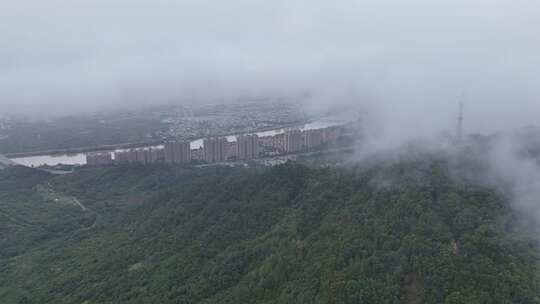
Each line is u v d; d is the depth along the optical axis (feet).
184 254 480.23
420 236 359.25
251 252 438.40
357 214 422.41
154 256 506.48
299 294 348.59
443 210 392.88
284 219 475.72
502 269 320.70
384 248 359.87
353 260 357.41
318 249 390.63
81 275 510.58
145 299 422.00
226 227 506.48
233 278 420.77
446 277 318.65
